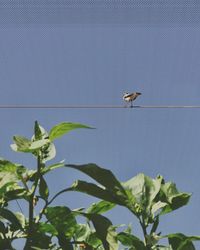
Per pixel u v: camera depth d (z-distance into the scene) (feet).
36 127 10.48
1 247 9.89
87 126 10.00
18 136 10.19
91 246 10.48
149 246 10.37
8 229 10.61
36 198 10.58
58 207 10.56
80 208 11.34
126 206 10.26
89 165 9.89
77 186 10.08
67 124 10.04
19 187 10.58
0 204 10.22
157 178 11.27
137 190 10.81
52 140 10.27
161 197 10.97
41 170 10.21
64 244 10.45
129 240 10.59
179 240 10.51
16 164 10.29
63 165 10.03
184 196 10.90
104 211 11.29
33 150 9.85
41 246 10.03
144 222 10.62
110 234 9.87
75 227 10.69
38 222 10.18
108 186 9.84
